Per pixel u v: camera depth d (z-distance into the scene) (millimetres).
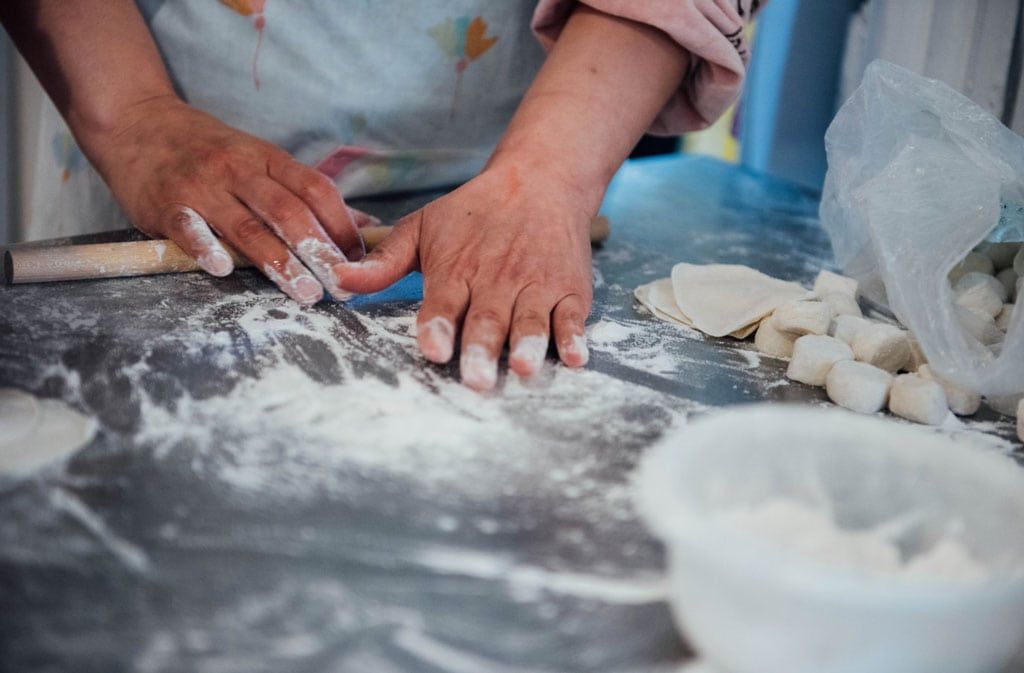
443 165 1376
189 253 952
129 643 468
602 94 1040
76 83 1069
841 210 1000
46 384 728
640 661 481
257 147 1016
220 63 1211
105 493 588
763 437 552
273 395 735
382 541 560
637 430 720
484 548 560
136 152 1041
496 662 473
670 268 1120
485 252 907
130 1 1114
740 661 459
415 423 706
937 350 786
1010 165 841
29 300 893
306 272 915
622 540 578
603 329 922
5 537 541
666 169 1603
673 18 1009
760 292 966
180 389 734
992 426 783
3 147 1441
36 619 479
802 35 1510
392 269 931
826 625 430
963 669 449
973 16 1141
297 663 463
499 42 1329
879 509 568
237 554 539
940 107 889
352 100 1277
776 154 1617
